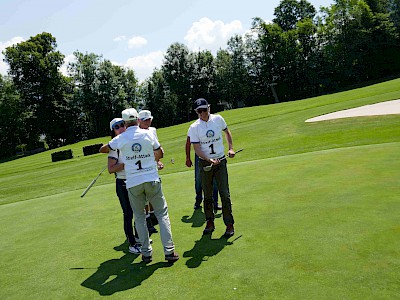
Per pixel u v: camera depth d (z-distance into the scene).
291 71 70.62
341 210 5.30
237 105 76.44
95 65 66.94
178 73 73.44
